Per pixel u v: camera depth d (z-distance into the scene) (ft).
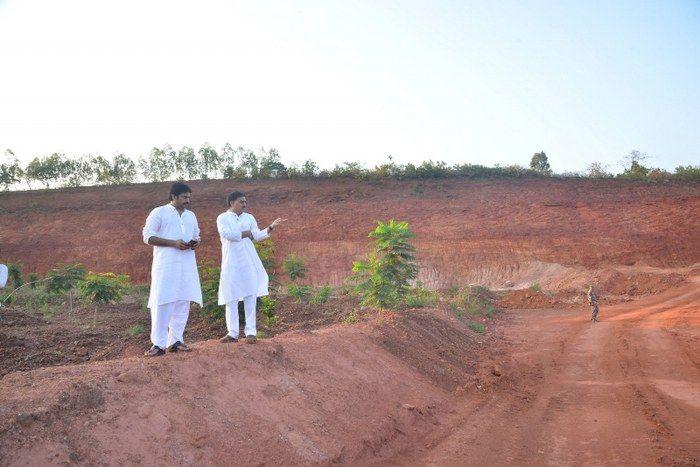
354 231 139.54
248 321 24.17
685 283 91.71
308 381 22.17
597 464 20.15
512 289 104.68
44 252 138.72
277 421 18.56
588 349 45.09
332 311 46.34
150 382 17.16
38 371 17.76
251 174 179.93
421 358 32.48
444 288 102.73
